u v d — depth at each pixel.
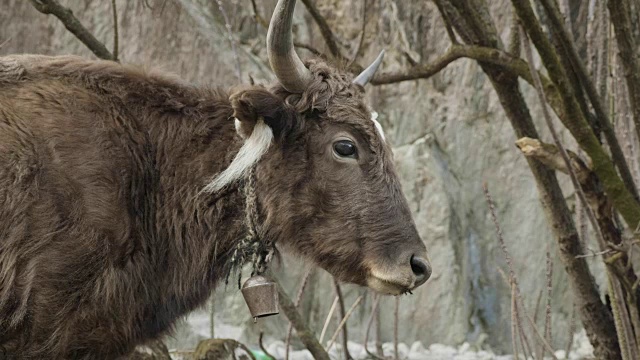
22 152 8.87
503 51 11.28
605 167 10.51
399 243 9.61
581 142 10.53
